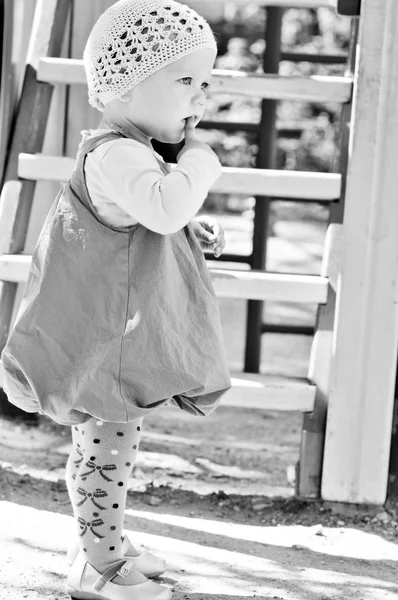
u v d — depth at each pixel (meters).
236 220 14.20
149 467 4.38
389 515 3.69
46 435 4.78
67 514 3.48
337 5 3.64
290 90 3.86
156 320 2.60
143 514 3.61
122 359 2.58
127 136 2.69
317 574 3.08
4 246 3.89
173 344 2.63
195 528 3.49
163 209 2.51
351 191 3.62
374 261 3.64
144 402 2.62
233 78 3.88
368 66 3.58
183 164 2.63
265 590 2.91
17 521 3.36
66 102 4.66
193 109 2.73
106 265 2.60
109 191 2.56
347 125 3.97
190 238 2.82
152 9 2.67
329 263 3.81
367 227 3.63
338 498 3.71
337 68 13.26
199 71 2.69
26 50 4.66
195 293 2.73
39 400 2.63
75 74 3.97
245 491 4.10
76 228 2.63
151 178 2.54
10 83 4.09
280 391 3.71
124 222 2.62
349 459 3.70
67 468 2.83
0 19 4.07
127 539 2.93
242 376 3.93
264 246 5.68
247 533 3.48
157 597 2.70
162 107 2.68
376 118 3.58
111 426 2.68
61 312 2.61
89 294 2.60
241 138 14.05
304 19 13.62
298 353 7.75
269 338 8.40
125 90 2.68
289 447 4.98
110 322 2.59
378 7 3.55
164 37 2.64
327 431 3.70
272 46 5.64
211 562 3.13
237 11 13.70
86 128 4.65
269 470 4.51
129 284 2.60
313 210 14.92
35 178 3.91
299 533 3.51
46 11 4.18
